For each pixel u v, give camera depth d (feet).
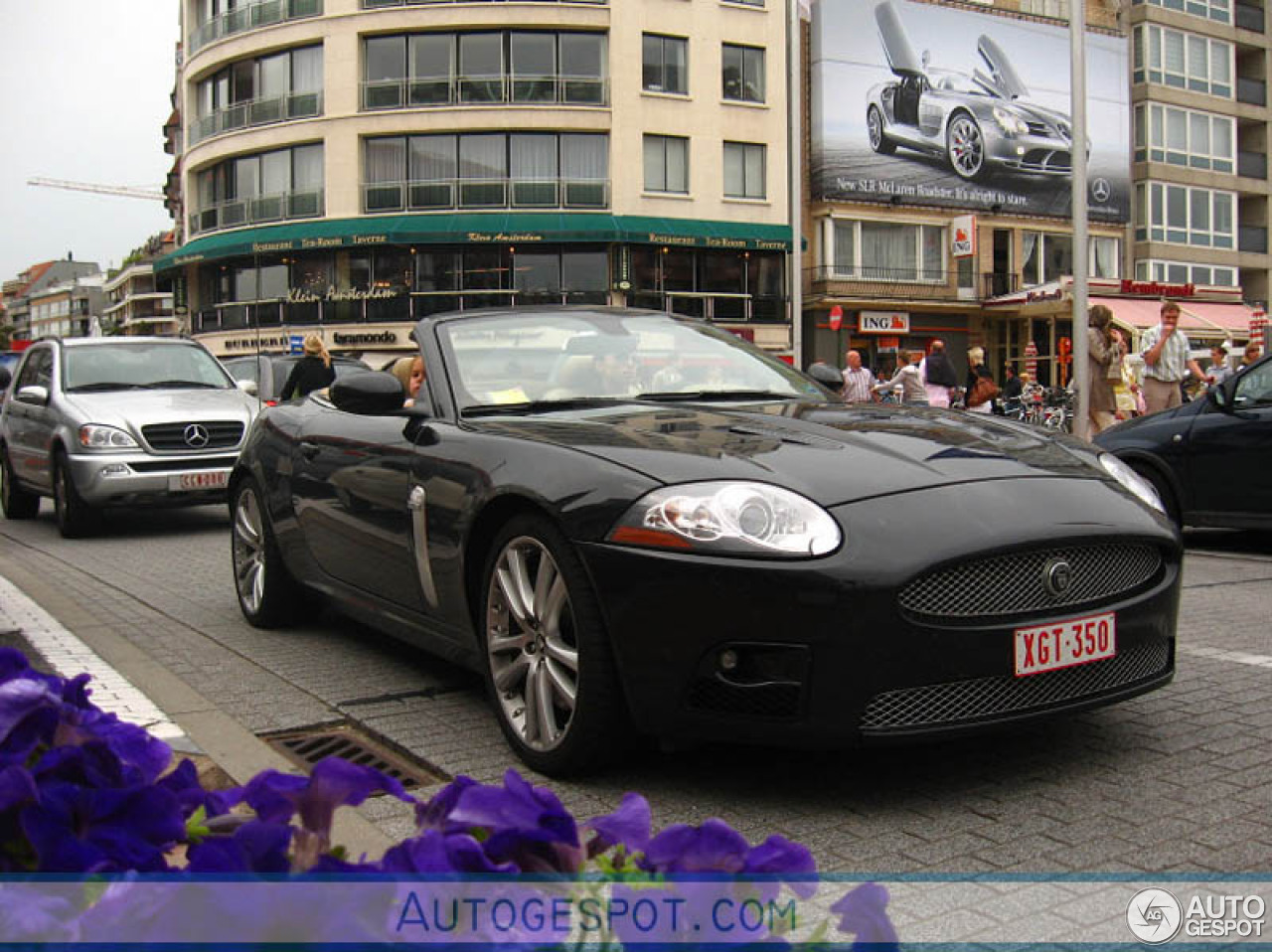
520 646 11.50
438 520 12.59
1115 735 12.03
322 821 3.67
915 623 9.66
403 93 117.60
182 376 35.83
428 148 118.11
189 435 32.14
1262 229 151.12
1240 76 151.53
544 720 11.02
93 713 4.20
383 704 13.65
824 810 10.06
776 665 9.74
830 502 10.12
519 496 11.25
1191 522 26.94
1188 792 10.28
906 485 10.45
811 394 15.40
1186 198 143.23
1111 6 140.15
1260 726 12.26
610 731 10.57
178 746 11.75
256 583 18.33
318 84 121.19
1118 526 10.72
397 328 118.52
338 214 119.24
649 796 10.49
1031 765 11.12
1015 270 131.03
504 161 117.50
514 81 116.37
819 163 120.88
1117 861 8.80
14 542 31.96
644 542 10.04
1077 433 48.03
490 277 117.80
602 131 117.19
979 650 9.86
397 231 114.73
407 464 13.50
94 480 31.12
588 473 10.77
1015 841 9.25
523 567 11.43
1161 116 141.08
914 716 9.82
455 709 13.46
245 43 124.06
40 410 34.53
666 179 118.73
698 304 121.19
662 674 9.98
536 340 15.12
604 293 117.80
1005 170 129.49
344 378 13.91
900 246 125.29
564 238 113.91
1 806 3.42
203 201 135.13
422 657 16.16
